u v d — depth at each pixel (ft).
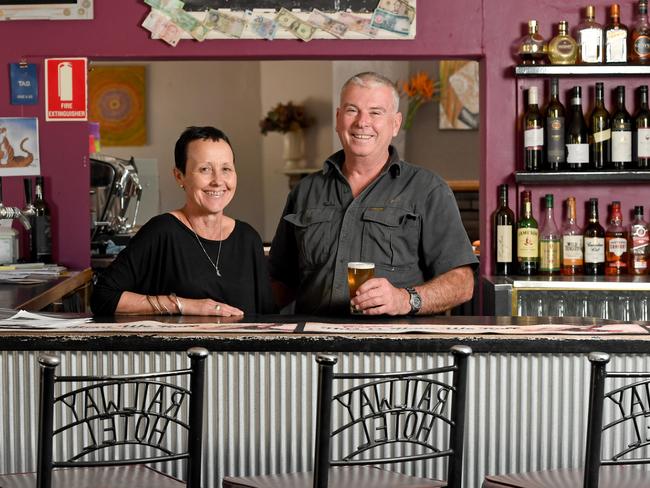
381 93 10.34
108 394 8.07
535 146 13.55
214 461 8.07
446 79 25.73
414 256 10.58
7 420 8.05
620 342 7.79
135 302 9.22
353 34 13.60
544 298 13.01
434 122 25.93
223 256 9.65
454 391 6.65
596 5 13.78
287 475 7.43
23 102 13.92
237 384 8.00
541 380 7.98
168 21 13.62
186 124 31.83
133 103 31.86
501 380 7.98
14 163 13.97
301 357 7.94
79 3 13.69
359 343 7.81
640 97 13.51
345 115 10.39
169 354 7.98
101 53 13.76
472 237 24.03
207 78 31.65
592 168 13.62
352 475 7.34
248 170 31.68
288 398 7.98
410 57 13.91
